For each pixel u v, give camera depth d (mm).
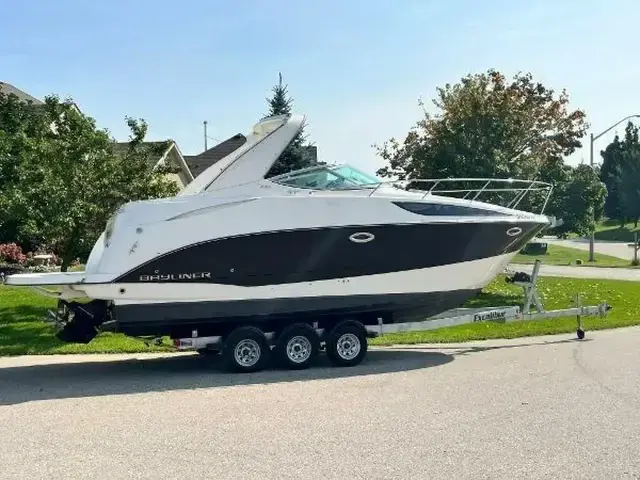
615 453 6184
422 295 11695
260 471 5836
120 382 10109
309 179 11625
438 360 11586
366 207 11336
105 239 11289
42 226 15992
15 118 29562
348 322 11266
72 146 16125
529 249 56875
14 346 13523
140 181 16734
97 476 5777
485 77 24766
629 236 84000
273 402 8516
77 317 11047
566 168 25172
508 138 23547
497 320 13062
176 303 10773
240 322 11102
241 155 11617
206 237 10789
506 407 7930
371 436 6828
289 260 11062
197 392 9258
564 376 9750
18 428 7418
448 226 11664
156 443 6727
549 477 5594
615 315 17797
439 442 6586
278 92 29875
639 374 9812
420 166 24766
